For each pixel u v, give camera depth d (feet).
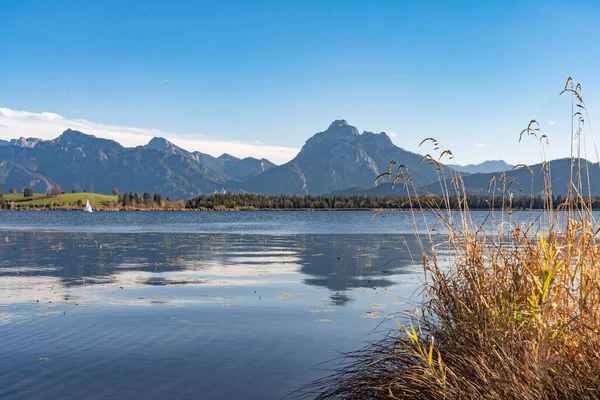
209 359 36.63
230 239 162.40
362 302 56.49
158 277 76.07
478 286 23.88
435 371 20.70
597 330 19.62
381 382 23.88
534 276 21.34
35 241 151.02
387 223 306.96
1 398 29.68
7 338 41.86
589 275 20.99
